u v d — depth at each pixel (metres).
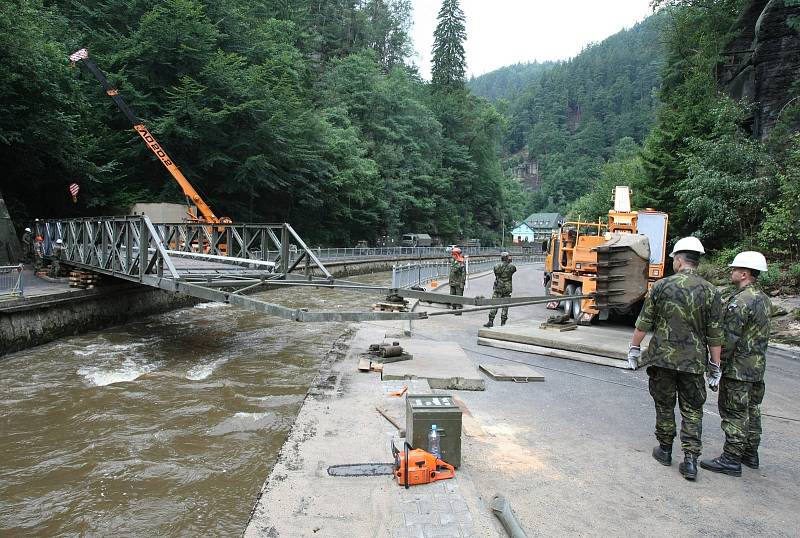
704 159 21.88
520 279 31.73
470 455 4.70
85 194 27.78
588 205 59.19
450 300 7.44
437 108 82.62
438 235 75.81
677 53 33.69
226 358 10.24
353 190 49.84
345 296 21.70
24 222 24.03
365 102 60.22
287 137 39.22
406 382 6.93
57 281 15.30
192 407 7.15
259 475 5.09
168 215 29.70
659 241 14.44
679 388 4.51
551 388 7.19
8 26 19.48
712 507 3.89
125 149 30.27
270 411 6.94
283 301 19.61
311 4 68.94
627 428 5.64
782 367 9.34
